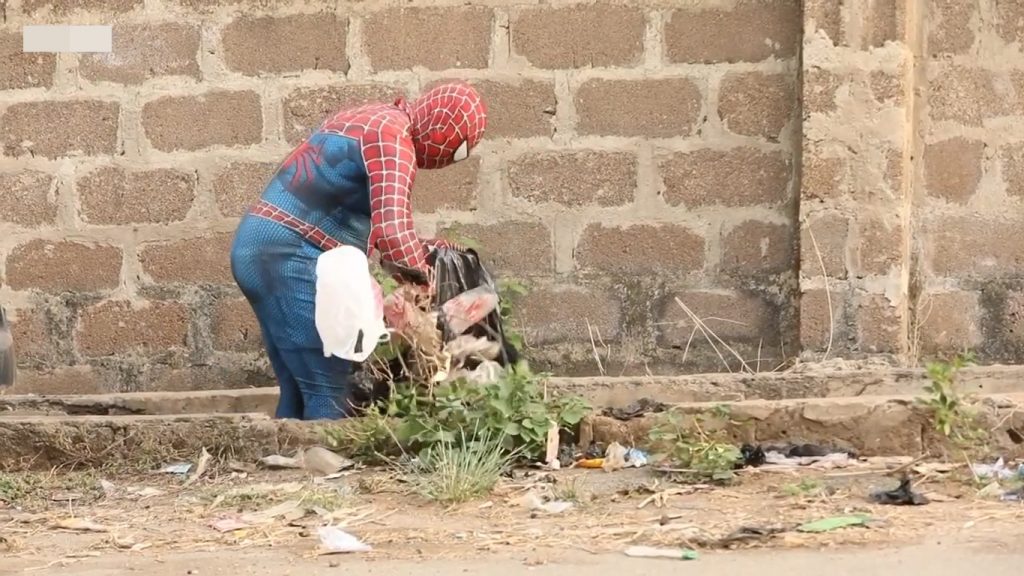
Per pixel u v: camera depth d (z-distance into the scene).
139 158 9.84
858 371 8.45
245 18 9.74
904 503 6.25
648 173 9.61
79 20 9.84
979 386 8.52
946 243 9.54
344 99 9.71
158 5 9.79
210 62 9.78
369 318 7.73
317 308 7.77
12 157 9.87
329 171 8.10
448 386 7.63
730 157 9.55
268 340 8.44
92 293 9.88
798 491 6.50
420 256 7.95
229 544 6.04
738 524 5.95
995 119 9.52
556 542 5.81
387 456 7.52
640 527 5.98
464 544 5.86
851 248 9.25
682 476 6.90
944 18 9.49
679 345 9.63
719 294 9.60
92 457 7.76
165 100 9.80
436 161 8.29
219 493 7.00
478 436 7.36
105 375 9.90
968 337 9.54
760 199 9.55
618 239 9.65
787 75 9.48
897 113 9.18
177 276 9.84
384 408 7.94
